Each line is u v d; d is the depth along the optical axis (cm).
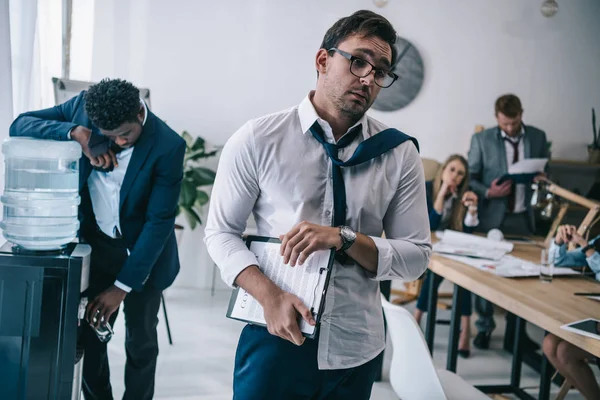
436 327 403
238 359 140
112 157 186
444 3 455
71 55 418
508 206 400
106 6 421
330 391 135
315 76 448
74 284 165
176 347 331
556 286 240
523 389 307
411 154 136
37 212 171
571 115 480
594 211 316
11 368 167
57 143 174
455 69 462
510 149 418
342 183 131
